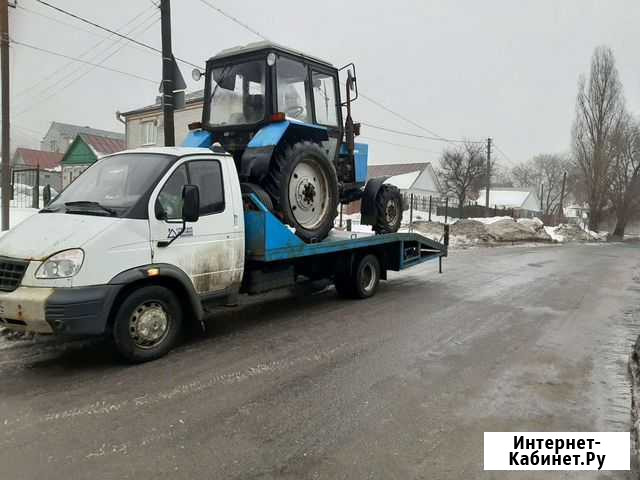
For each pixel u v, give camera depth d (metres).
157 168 5.36
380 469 3.21
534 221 28.92
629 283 11.72
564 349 5.93
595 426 3.90
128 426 3.72
